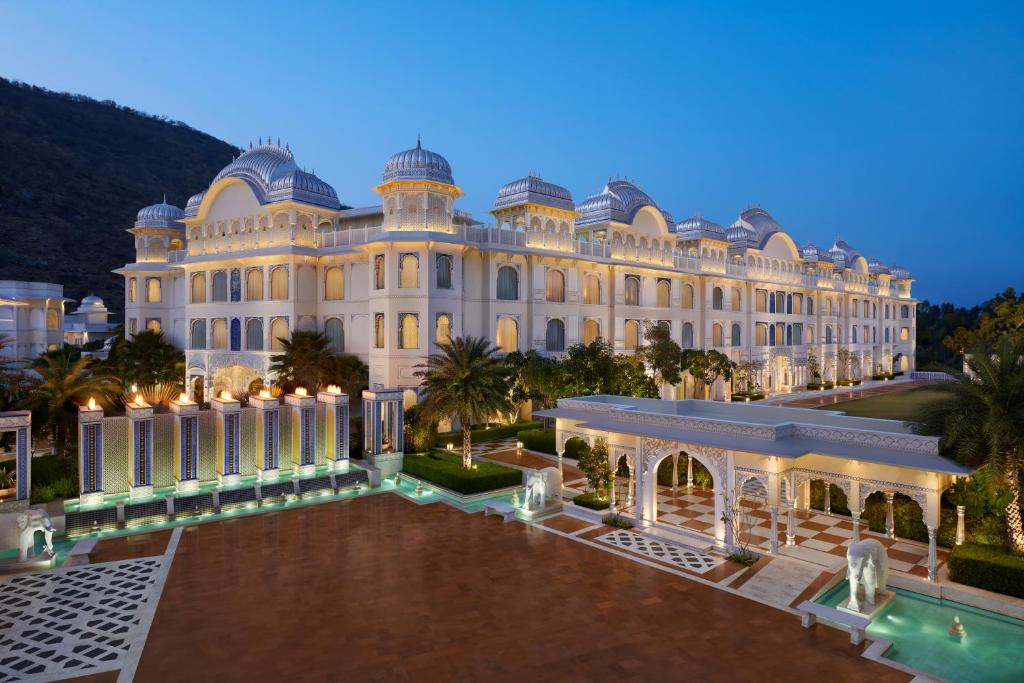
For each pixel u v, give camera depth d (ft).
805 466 63.21
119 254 372.38
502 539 67.62
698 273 182.09
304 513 77.92
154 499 76.48
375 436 95.81
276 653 43.14
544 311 142.10
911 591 55.31
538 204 140.26
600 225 162.30
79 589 54.29
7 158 400.06
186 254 169.17
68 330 260.62
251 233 147.43
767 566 59.21
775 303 217.15
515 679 39.88
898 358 308.19
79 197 402.31
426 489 88.94
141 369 149.48
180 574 57.67
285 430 90.84
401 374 122.93
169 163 519.60
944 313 396.57
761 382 208.13
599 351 125.08
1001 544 57.82
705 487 86.38
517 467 98.84
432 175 123.44
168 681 39.58
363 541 67.10
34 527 60.03
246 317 145.59
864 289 269.03
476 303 134.10
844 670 41.32
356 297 136.77
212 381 151.23
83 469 74.90
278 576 57.11
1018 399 53.21
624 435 74.13
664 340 150.82
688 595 53.01
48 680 39.68
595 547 65.05
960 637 46.83
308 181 141.28
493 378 94.43
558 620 48.19
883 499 69.21
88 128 504.43
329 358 126.00
